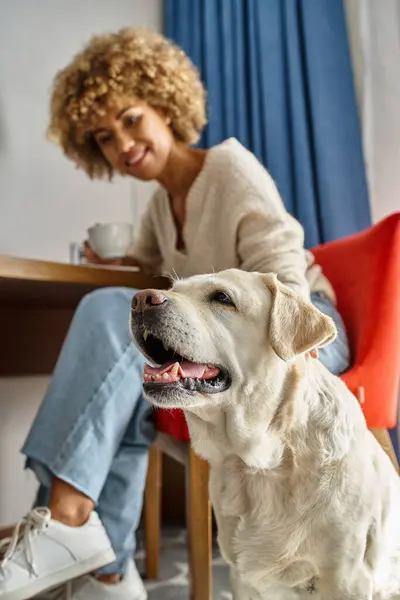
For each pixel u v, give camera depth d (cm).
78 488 104
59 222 205
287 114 196
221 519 95
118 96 139
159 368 87
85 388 109
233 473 93
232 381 88
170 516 207
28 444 109
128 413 112
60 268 125
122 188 220
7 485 186
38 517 102
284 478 88
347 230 183
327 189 185
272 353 89
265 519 89
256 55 201
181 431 115
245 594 95
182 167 149
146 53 143
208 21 210
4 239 193
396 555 93
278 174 193
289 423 88
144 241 173
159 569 156
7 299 158
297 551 87
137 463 123
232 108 205
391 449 117
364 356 118
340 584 85
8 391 188
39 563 100
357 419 92
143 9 230
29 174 200
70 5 215
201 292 91
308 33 193
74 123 153
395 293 120
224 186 135
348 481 85
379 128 188
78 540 104
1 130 195
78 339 113
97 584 114
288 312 88
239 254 133
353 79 192
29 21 205
